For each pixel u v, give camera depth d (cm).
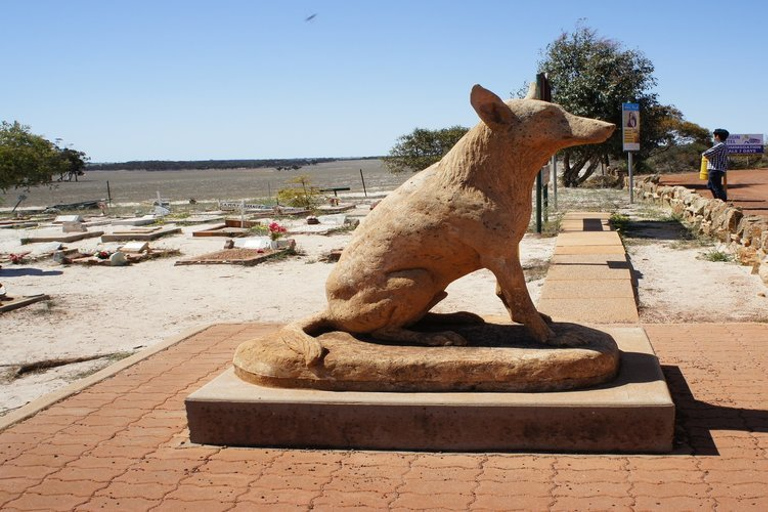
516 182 447
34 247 1599
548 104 442
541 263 1072
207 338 707
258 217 2175
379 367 434
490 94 435
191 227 1908
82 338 789
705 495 357
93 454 441
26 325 855
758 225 968
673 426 401
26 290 1084
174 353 655
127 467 421
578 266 983
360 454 422
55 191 7162
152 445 451
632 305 762
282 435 437
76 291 1068
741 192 2062
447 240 448
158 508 372
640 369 458
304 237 1605
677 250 1154
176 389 555
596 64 2622
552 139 438
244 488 389
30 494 393
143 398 537
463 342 454
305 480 395
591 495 363
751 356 573
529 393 424
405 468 403
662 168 4078
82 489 396
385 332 470
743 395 488
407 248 452
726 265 997
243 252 1342
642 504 352
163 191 6550
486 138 445
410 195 459
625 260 1012
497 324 504
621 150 2791
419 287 454
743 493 357
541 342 454
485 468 397
